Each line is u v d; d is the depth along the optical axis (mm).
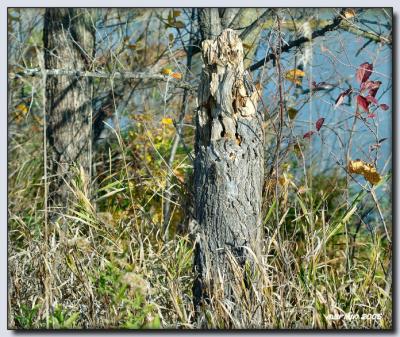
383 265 8625
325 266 7707
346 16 9242
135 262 7320
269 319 6922
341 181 11375
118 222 8578
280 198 8227
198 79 11242
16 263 8117
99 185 10352
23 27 12867
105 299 7047
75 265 7566
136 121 11227
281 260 7355
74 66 10875
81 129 10820
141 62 12062
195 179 7195
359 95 7641
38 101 12586
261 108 9875
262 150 7203
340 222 7805
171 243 8133
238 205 7004
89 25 11039
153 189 9000
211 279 7016
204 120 7215
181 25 10312
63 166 10578
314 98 10266
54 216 9859
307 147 10664
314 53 10641
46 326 6996
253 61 10578
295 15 10711
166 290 7316
